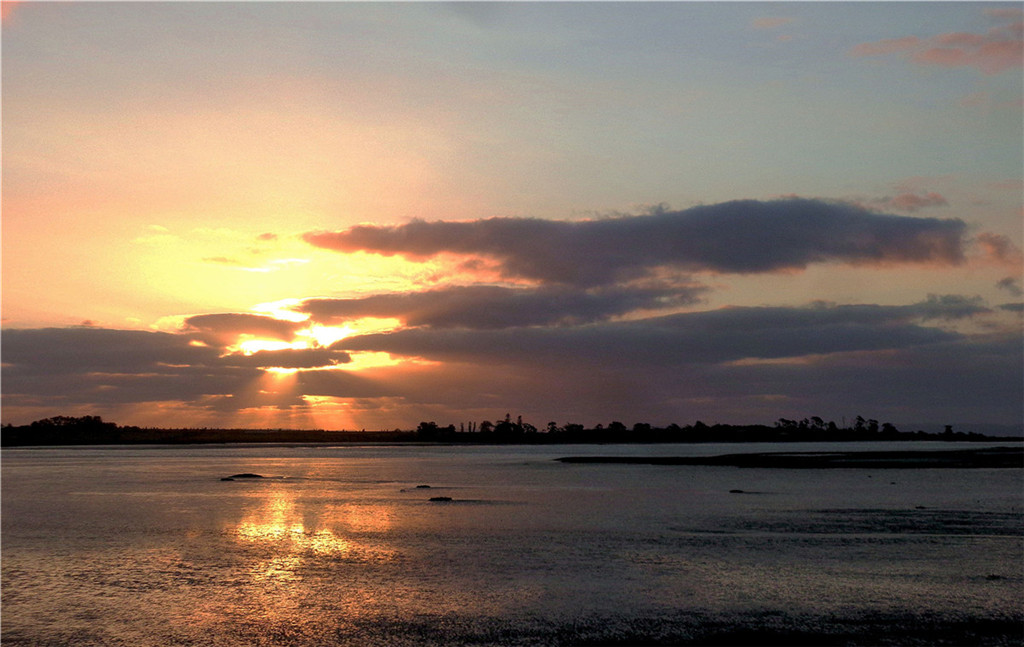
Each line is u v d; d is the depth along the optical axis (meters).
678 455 185.00
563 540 45.62
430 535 47.97
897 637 26.48
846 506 62.41
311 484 92.50
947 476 97.62
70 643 26.78
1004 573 35.44
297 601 31.58
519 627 27.80
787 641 26.16
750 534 47.28
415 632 27.42
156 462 157.62
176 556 41.41
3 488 87.44
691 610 29.69
